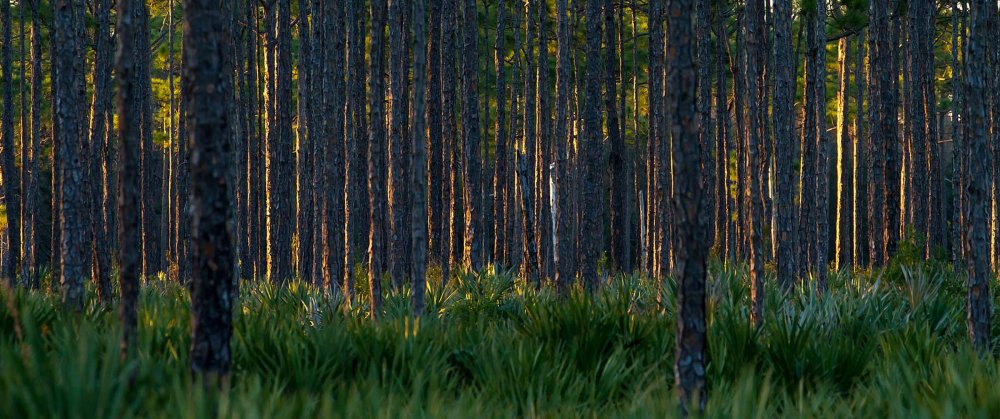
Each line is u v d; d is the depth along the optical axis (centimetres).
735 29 2819
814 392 717
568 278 1639
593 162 1692
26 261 2250
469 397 604
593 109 1688
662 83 2344
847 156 3145
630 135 4116
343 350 698
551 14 3194
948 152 5441
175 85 3500
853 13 2183
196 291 598
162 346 674
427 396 612
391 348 706
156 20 3312
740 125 2541
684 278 634
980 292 937
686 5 638
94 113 1817
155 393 501
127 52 677
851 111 3859
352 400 532
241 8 2781
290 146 2167
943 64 3762
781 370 753
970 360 730
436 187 2277
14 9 3011
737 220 2567
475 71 2261
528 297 1159
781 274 1491
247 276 2675
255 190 2745
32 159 2230
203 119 598
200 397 468
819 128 1733
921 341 802
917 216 2547
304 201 2273
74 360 486
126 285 648
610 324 825
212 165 599
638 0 3241
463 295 1506
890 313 1049
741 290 1168
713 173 2797
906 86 2947
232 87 2142
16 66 3503
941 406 575
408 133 2356
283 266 2162
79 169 1050
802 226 2173
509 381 653
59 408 446
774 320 897
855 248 3312
